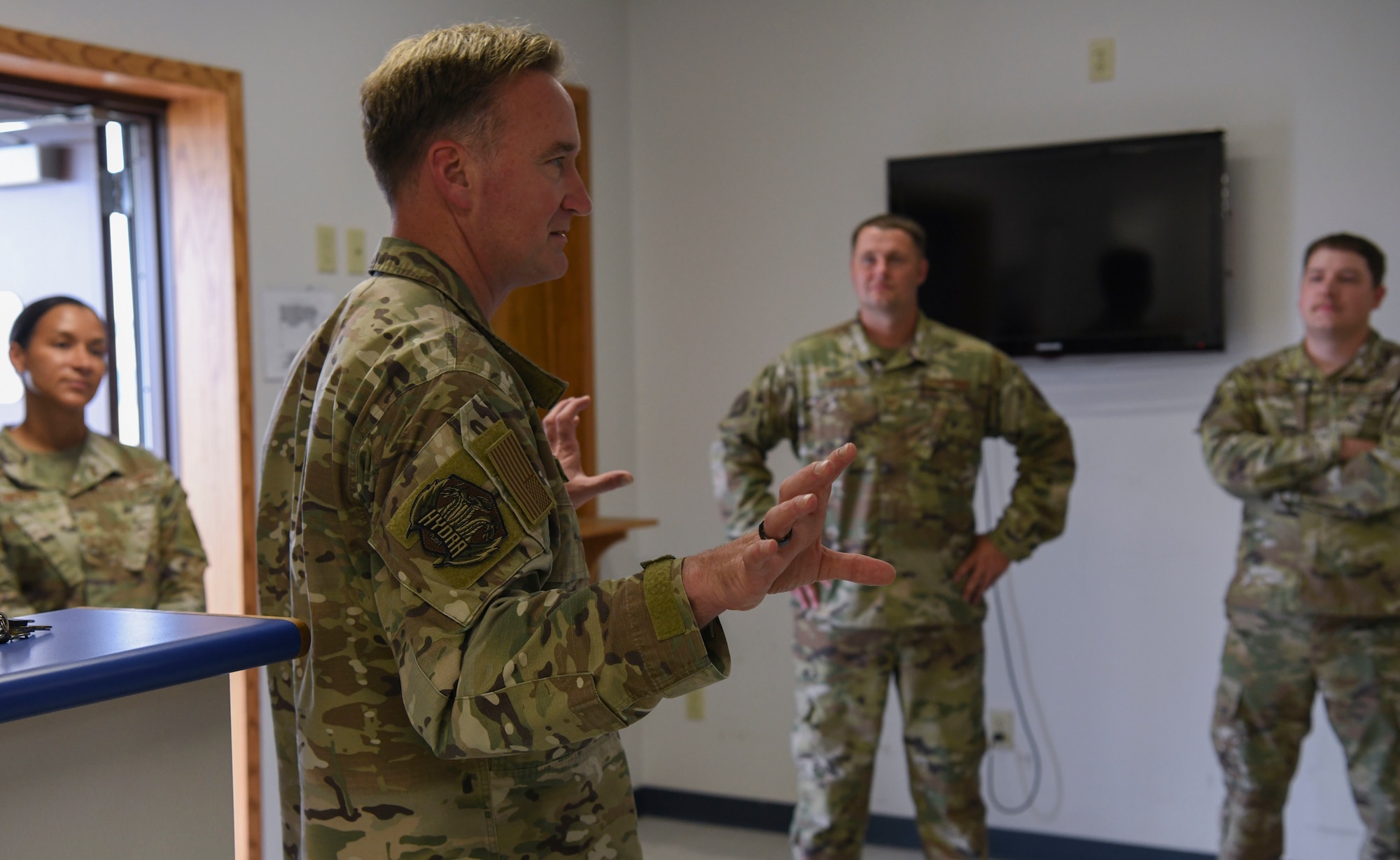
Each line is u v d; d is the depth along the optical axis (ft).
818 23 11.96
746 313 12.38
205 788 2.95
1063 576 11.12
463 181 3.56
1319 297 8.93
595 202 12.37
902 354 9.06
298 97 9.27
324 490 3.29
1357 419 8.89
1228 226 10.51
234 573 8.87
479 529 3.02
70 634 2.78
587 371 12.25
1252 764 9.09
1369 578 8.66
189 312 8.98
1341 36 10.13
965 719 8.83
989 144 11.30
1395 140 9.98
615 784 3.88
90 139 8.96
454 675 2.93
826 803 8.93
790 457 12.05
